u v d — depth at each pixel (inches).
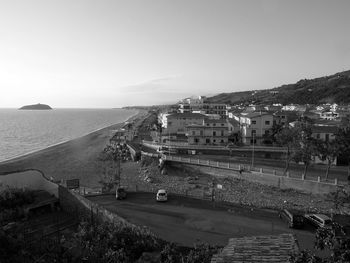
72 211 1293.1
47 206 1293.1
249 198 2085.4
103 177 2847.0
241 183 2507.4
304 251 428.5
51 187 1370.6
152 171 2984.7
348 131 2313.0
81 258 788.6
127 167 3287.4
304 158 2322.8
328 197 1964.8
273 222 1475.1
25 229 1017.5
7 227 952.9
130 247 975.0
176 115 5246.1
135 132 6136.8
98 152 4323.3
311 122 3334.2
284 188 2285.9
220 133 3951.8
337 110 5556.1
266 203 1950.1
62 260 757.9
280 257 550.6
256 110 4997.5
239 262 550.3
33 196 1311.5
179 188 2375.7
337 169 2696.9
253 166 2652.6
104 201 1784.0
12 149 5177.2
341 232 415.5
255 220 1498.5
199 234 1310.3
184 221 1465.3
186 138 4507.9
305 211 1747.0
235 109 6323.8
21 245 755.4
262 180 2420.0
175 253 900.6
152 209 1642.5
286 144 2898.6
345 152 2239.2
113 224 1143.6
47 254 765.9
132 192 1956.2
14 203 1221.1
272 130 3769.7
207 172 2797.7
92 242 920.9
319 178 2135.8
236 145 3705.7
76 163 3627.0
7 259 683.4
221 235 1304.1
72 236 1015.6
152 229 1357.0
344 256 378.3
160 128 5280.5
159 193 1782.7
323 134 3169.3
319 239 421.4
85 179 2842.0
